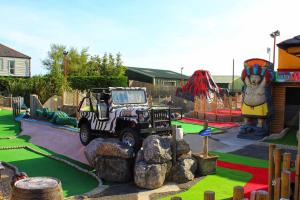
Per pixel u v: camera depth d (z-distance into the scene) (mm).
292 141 16266
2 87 36312
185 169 9609
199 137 17234
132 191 8836
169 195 8531
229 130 20078
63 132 16656
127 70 52344
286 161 6402
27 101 30094
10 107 30656
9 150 13891
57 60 59406
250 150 14711
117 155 9648
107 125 12508
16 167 11055
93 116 13336
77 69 58219
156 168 9008
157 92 40531
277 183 5949
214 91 29609
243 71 18047
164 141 9547
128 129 11203
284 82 17359
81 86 40531
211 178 9977
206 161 10258
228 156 13391
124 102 12727
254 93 17578
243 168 11312
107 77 40406
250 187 9180
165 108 11430
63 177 10164
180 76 55031
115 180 9539
